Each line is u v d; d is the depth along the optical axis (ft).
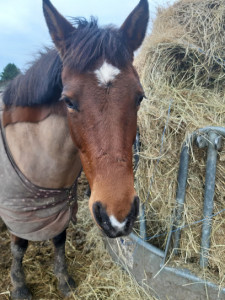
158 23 8.21
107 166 3.70
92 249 8.25
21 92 5.07
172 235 6.21
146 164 6.18
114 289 6.88
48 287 7.02
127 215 3.59
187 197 5.83
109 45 3.97
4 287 6.92
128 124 3.89
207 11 7.64
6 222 5.62
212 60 7.39
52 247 8.28
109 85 3.81
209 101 7.09
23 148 5.08
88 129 3.85
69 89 3.90
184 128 5.76
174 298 6.13
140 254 6.59
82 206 10.02
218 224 5.56
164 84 6.83
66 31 4.46
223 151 5.14
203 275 5.68
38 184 5.19
